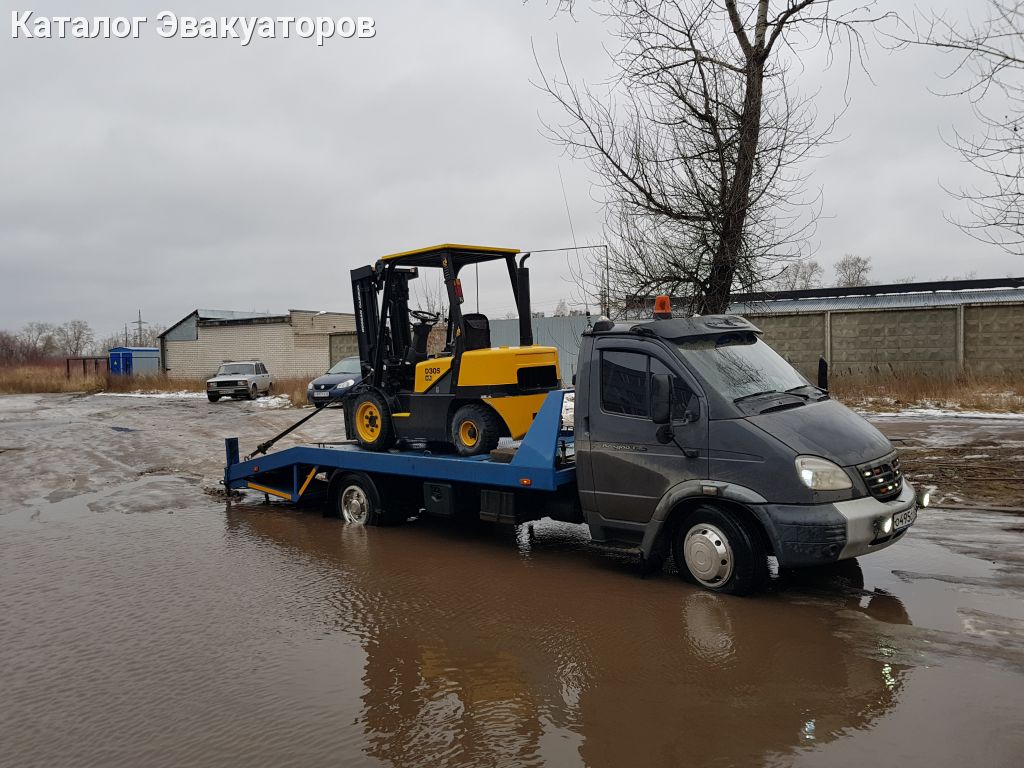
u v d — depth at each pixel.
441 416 7.92
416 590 6.16
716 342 6.23
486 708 4.05
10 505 9.98
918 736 3.56
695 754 3.50
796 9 9.88
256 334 38.12
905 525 5.57
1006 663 4.35
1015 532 7.09
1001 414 15.16
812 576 6.08
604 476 6.28
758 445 5.46
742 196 9.88
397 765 3.50
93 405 28.17
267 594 6.13
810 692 4.07
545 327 23.50
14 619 5.62
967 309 20.22
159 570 6.88
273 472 9.97
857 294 29.84
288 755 3.62
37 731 3.92
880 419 15.32
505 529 8.39
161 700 4.24
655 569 6.37
